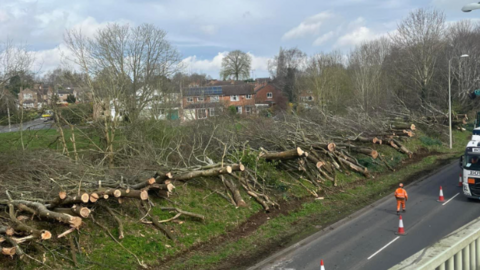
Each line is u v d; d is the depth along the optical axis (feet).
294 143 62.75
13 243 27.58
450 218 45.60
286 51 248.52
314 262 35.12
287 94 205.67
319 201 55.72
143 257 34.78
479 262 14.47
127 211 40.37
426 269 11.25
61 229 33.50
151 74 85.10
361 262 34.30
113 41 81.61
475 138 54.03
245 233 43.34
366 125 79.77
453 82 134.00
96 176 42.91
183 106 84.89
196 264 35.19
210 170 42.78
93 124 58.34
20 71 53.47
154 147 54.75
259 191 53.31
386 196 57.88
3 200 32.40
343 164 67.05
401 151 78.89
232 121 71.20
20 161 39.50
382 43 200.85
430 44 135.03
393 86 147.33
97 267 31.48
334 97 141.38
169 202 44.88
